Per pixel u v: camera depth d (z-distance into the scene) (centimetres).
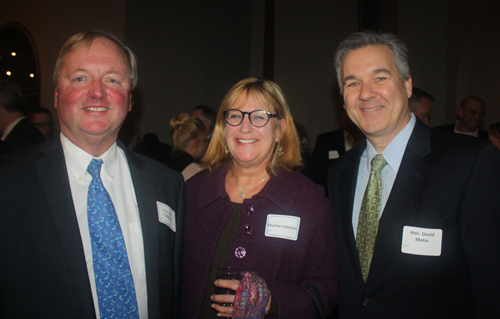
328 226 156
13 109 304
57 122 616
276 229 153
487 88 469
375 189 150
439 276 131
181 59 626
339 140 380
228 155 179
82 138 129
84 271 117
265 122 159
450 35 527
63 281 115
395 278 135
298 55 759
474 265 125
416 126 152
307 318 138
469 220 127
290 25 767
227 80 726
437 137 149
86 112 125
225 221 158
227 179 177
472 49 488
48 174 123
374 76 146
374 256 139
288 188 162
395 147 151
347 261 150
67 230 118
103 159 136
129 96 146
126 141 290
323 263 152
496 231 124
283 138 171
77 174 131
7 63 711
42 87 643
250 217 157
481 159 131
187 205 171
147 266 135
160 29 592
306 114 743
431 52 545
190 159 273
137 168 148
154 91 581
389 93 144
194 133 278
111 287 123
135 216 141
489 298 122
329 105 730
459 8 508
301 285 146
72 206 122
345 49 157
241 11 770
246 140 159
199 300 149
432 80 542
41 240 117
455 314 131
